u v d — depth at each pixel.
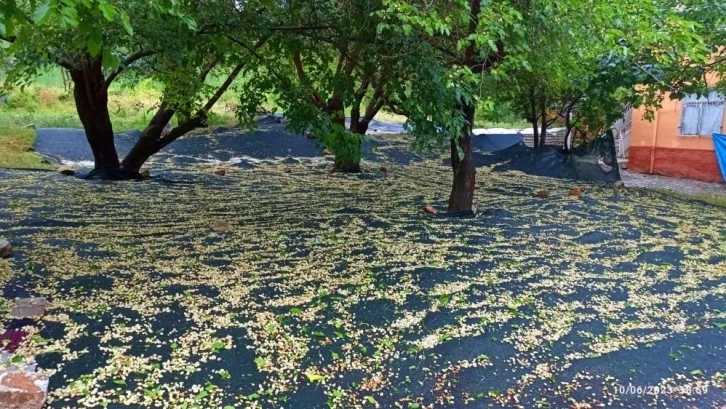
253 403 2.29
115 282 3.61
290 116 5.77
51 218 5.38
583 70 7.15
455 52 4.99
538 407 2.35
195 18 4.17
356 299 3.48
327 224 5.58
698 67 6.91
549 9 3.95
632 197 8.00
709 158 10.48
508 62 4.34
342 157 5.97
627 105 11.08
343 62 7.39
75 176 8.38
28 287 3.44
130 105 15.70
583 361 2.78
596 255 4.73
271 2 4.80
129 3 3.53
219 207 6.32
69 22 2.08
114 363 2.55
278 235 5.05
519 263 4.39
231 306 3.29
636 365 2.75
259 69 7.03
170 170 9.83
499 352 2.84
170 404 2.25
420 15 3.94
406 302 3.46
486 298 3.59
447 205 6.84
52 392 2.28
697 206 7.43
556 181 9.58
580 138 13.83
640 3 4.17
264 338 2.89
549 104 12.29
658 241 5.29
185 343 2.79
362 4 4.50
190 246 4.56
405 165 11.44
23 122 12.27
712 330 3.20
